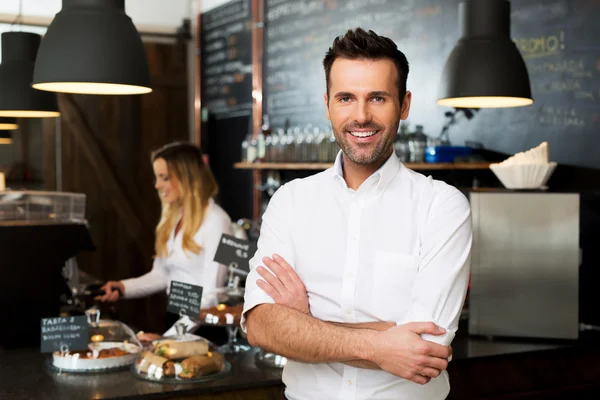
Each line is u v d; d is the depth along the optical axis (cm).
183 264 329
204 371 232
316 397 177
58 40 238
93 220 658
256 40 568
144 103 670
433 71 396
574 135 313
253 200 575
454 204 175
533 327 270
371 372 173
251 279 185
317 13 499
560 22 319
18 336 292
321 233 181
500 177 287
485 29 280
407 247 175
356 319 176
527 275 270
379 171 177
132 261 668
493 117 357
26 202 305
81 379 234
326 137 444
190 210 322
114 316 362
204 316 262
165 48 676
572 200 264
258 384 229
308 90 510
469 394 243
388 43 167
